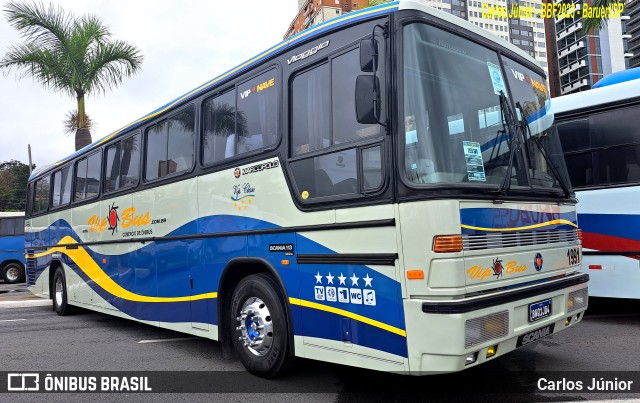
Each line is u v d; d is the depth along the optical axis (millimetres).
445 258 3443
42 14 14844
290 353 4711
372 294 3820
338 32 4387
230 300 5469
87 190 8961
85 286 8891
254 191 5020
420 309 3494
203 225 5754
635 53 99500
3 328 8883
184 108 6375
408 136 3727
